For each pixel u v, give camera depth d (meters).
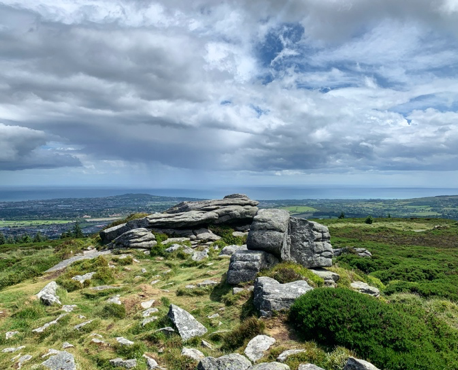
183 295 19.75
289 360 10.52
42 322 16.25
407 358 10.30
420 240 76.69
